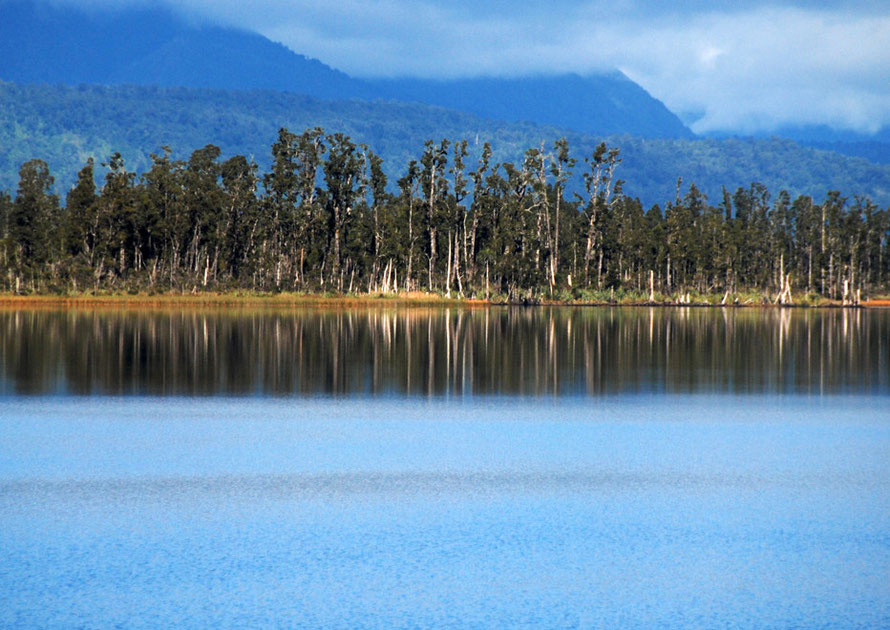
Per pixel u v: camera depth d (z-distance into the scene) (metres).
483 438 52.25
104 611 28.53
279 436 52.22
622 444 50.97
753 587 30.77
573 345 105.12
